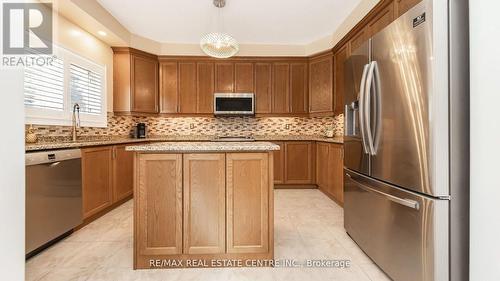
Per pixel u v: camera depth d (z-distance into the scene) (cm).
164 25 376
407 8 218
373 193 188
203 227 186
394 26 158
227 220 186
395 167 160
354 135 219
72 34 309
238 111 451
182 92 452
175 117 477
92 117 354
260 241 188
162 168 184
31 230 194
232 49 283
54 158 214
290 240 233
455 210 132
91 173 270
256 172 187
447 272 133
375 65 178
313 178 438
